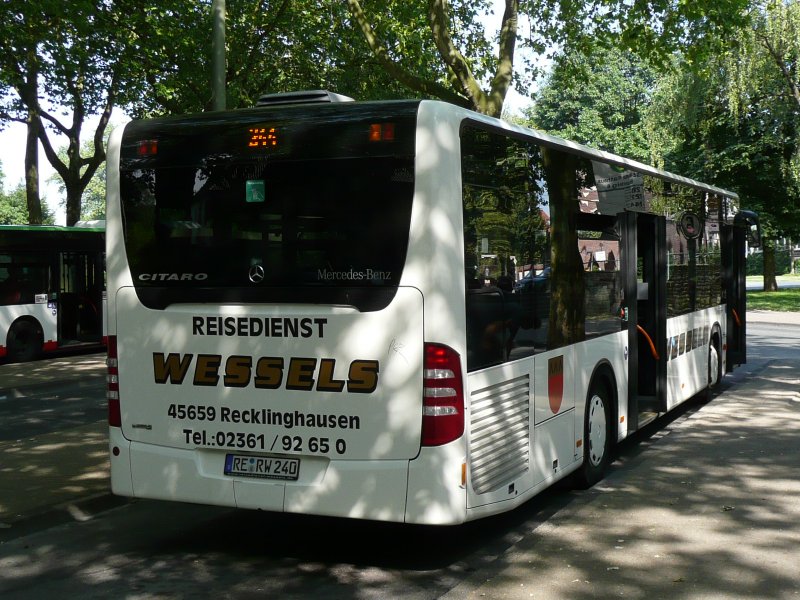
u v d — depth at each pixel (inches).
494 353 233.8
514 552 241.1
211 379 233.3
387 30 740.0
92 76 981.8
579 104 2378.2
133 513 291.3
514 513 281.9
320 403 221.5
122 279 245.0
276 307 226.8
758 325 1168.2
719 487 309.3
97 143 1124.5
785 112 1464.1
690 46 665.6
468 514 218.2
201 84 932.0
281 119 229.1
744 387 572.7
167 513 291.1
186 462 235.9
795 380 606.5
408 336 214.1
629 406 356.8
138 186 244.4
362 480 216.7
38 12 799.1
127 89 952.9
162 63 935.7
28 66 954.7
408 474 213.0
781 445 381.4
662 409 401.1
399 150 217.3
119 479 244.8
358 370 217.9
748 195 1754.4
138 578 226.2
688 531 256.8
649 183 397.1
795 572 219.8
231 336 231.1
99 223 943.0
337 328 219.9
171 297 238.8
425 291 213.5
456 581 219.1
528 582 216.2
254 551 248.7
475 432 223.0
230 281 232.5
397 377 214.7
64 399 578.9
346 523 277.0
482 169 232.2
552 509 286.4
